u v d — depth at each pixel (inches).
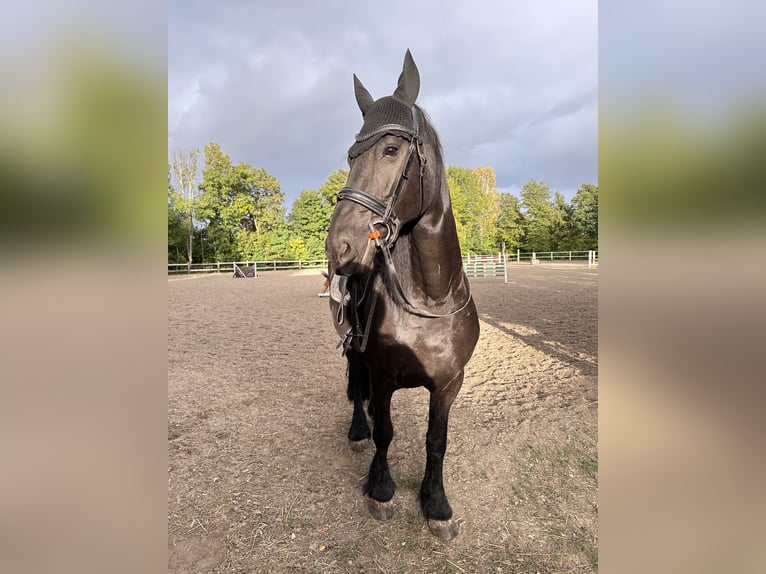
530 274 739.4
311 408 146.0
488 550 79.2
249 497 94.4
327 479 101.6
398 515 88.4
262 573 73.9
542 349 222.2
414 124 63.2
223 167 1165.7
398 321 74.4
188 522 86.1
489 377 179.3
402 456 111.6
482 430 125.8
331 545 80.2
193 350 230.5
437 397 80.8
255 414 140.8
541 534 83.0
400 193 60.6
